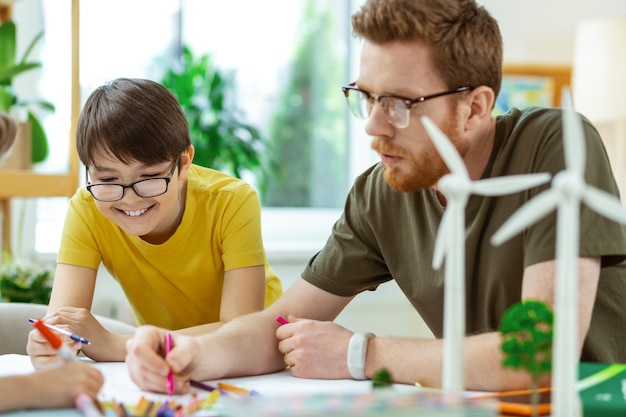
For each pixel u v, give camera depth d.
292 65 3.19
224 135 2.90
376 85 1.11
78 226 1.56
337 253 1.36
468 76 1.12
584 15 3.17
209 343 1.13
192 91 2.88
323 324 1.18
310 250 2.96
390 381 0.92
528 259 1.10
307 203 3.26
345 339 1.15
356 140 3.29
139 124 1.38
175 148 1.44
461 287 0.76
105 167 1.39
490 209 1.21
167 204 1.45
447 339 0.76
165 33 2.98
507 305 1.21
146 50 2.96
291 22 3.18
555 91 3.12
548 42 3.13
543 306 0.82
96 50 2.88
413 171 1.13
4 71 2.31
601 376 0.98
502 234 0.71
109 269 1.65
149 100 1.42
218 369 1.13
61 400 0.92
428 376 1.06
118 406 0.90
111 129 1.37
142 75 2.95
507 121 1.23
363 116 1.19
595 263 1.06
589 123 1.17
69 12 2.86
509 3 3.10
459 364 0.76
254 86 3.14
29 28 2.81
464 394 0.99
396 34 1.09
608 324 1.21
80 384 0.92
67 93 2.86
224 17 3.08
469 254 1.22
